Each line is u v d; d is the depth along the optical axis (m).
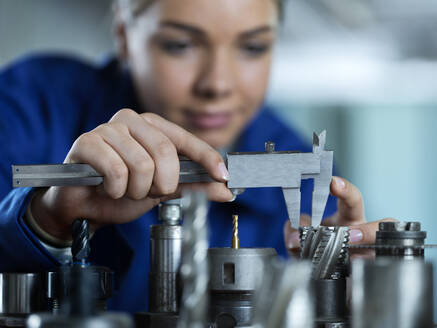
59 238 0.76
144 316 0.56
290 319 0.36
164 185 0.67
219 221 1.29
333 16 3.87
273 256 0.53
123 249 0.92
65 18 4.00
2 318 0.54
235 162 0.62
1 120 1.42
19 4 3.90
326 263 0.54
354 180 5.19
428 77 4.95
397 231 0.52
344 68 4.95
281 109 5.18
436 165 5.10
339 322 0.51
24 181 0.64
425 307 0.39
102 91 1.51
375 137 5.16
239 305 0.52
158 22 1.21
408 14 3.79
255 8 1.22
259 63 1.29
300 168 0.61
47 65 1.58
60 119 1.49
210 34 1.21
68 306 0.37
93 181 0.66
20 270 0.71
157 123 0.72
